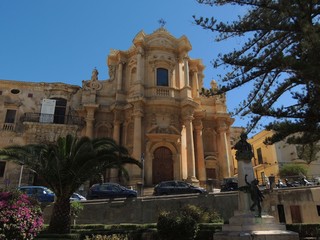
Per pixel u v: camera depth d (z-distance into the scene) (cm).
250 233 1100
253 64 1177
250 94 1312
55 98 3572
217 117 3644
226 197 2109
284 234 1096
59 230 1519
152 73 3491
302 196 2122
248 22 1224
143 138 3161
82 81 3641
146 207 2027
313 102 1155
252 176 1337
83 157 1523
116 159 1603
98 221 1958
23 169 3089
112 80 3675
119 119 3388
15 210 1066
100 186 2272
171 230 1352
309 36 1002
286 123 1159
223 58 1220
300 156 1502
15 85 3519
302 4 1123
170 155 3206
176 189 2325
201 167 3319
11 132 3250
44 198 2092
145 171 3039
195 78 3822
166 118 3247
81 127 3431
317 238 1511
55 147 1606
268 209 2139
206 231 1418
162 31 3706
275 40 1255
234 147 1431
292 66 1062
